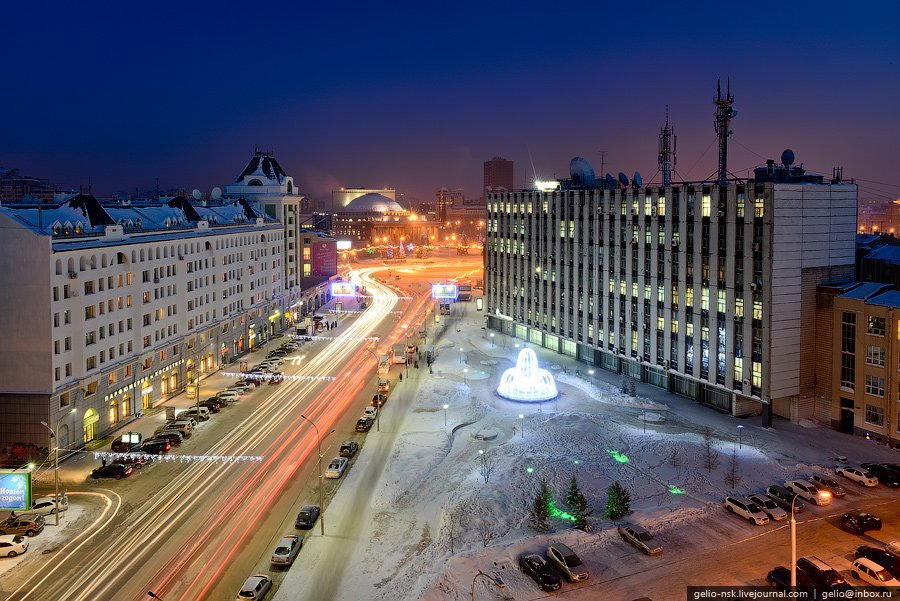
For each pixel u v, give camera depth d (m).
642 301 87.88
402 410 82.19
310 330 131.88
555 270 107.75
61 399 66.81
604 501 55.00
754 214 69.94
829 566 43.00
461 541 48.72
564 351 108.69
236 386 91.75
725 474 59.62
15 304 64.50
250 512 54.53
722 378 75.94
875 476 58.16
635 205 88.06
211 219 109.19
